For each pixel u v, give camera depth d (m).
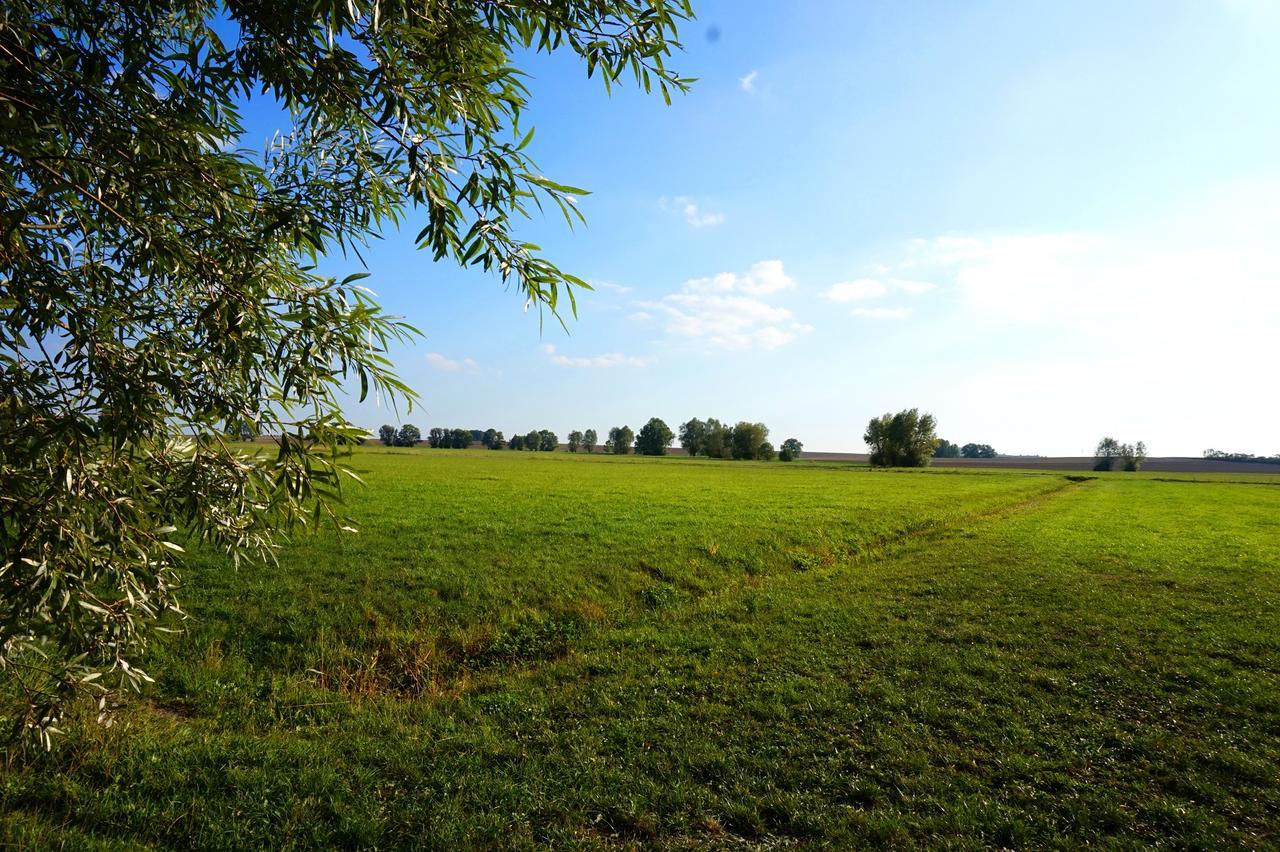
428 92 3.44
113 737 6.27
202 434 3.95
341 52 3.18
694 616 13.09
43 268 3.30
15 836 4.66
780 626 12.03
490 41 3.67
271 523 4.56
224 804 5.36
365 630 11.38
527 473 59.00
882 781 6.27
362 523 22.42
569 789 6.01
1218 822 5.43
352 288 3.86
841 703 8.12
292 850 4.89
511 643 11.34
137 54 3.29
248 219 3.86
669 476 62.12
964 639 11.03
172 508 4.38
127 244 3.72
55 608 3.65
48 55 3.18
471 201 3.45
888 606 13.57
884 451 117.12
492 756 6.67
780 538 22.42
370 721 7.53
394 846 5.03
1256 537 24.88
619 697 8.48
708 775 6.38
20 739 4.69
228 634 10.66
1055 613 12.77
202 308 3.95
